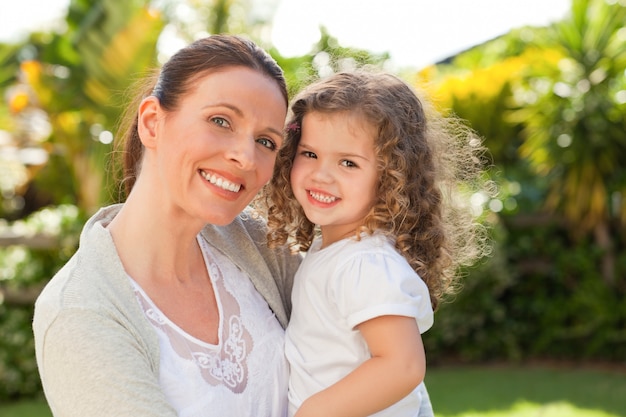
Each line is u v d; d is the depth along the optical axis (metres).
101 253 1.63
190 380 1.63
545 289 6.47
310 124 1.99
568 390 5.60
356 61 2.40
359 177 1.95
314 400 1.79
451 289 2.31
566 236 6.52
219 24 8.31
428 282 2.06
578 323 6.34
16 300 5.73
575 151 6.26
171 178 1.67
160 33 6.23
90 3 6.51
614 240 6.44
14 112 7.40
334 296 1.89
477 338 6.40
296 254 2.16
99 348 1.47
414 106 2.07
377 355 1.81
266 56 1.76
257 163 1.68
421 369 1.79
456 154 2.29
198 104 1.65
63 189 8.26
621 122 6.30
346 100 1.96
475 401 5.41
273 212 2.09
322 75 2.31
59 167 8.20
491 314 6.33
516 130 7.69
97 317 1.50
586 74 6.55
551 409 5.16
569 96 6.49
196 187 1.66
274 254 2.10
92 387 1.46
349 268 1.88
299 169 2.01
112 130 6.26
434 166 2.12
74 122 6.68
